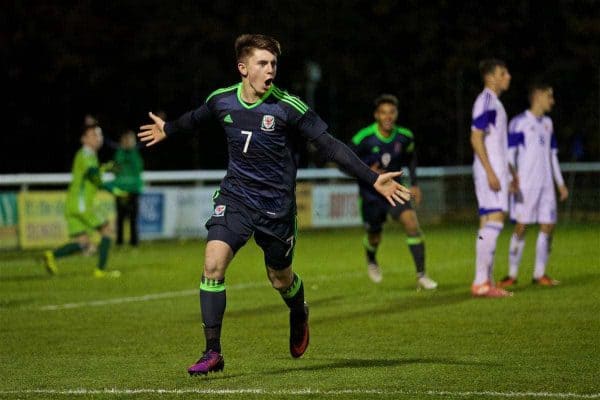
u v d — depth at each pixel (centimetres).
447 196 7456
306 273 4172
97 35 9088
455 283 3722
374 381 1938
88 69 9062
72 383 1977
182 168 8800
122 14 9119
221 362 1917
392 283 3778
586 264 4256
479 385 1884
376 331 2612
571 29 9169
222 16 9319
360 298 3331
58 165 9025
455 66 9244
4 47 8925
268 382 1944
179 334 2639
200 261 4847
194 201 6400
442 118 9300
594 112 9056
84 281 4044
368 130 3581
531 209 3553
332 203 6894
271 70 1888
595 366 2077
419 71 9412
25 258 5159
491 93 3234
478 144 3225
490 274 3312
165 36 9169
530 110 3600
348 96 9469
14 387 1942
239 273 4234
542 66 9244
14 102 8975
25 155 8994
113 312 3103
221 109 1939
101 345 2467
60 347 2442
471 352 2267
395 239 5934
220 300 1922
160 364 2188
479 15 9288
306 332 2147
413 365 2111
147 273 4316
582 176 7444
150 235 6191
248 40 1900
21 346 2466
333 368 2092
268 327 2738
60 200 5869
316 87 9450
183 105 9281
